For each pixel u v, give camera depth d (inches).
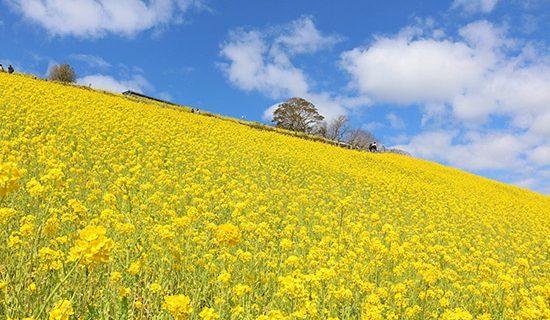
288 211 463.5
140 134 735.1
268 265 234.5
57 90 1059.3
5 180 101.9
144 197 343.3
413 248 374.6
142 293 178.4
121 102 1238.3
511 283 255.6
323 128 2992.1
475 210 888.9
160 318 158.4
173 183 462.9
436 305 246.4
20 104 715.4
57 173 200.1
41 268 165.3
